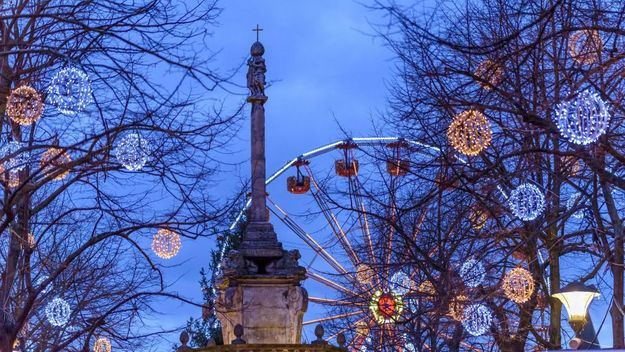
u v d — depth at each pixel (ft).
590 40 69.97
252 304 98.63
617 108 70.59
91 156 68.80
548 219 88.99
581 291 80.38
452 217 93.91
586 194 79.82
